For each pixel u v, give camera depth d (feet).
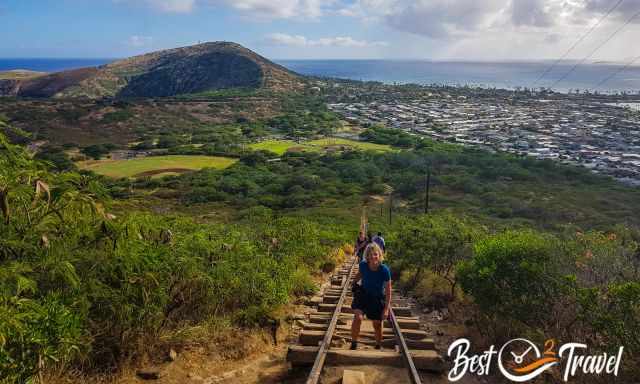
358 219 164.76
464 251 32.65
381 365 14.92
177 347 16.02
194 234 22.26
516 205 184.75
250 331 18.72
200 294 19.15
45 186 12.00
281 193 250.37
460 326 22.39
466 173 277.44
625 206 184.75
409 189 250.37
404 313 24.79
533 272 17.39
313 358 14.96
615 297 15.29
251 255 25.93
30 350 10.50
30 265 11.98
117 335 14.34
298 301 27.14
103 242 13.83
